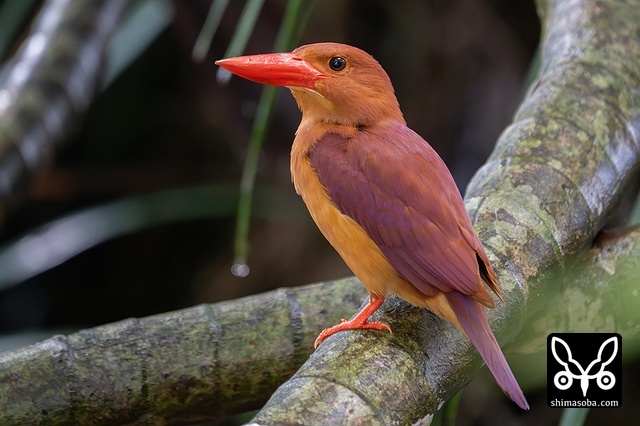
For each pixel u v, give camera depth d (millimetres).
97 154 4566
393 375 3607
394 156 3672
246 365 3719
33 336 4039
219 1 3828
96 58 4094
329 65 3721
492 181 3729
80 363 3701
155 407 3713
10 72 4078
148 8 4148
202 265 4438
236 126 4199
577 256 3721
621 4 3855
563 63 3811
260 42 4148
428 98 4164
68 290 4625
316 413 3580
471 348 3646
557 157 3738
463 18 4156
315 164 3688
